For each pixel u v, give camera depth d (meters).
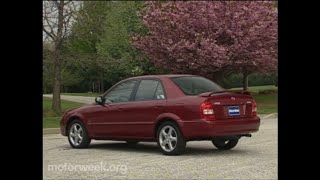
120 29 36.53
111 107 11.61
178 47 27.58
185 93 10.54
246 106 10.63
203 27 28.30
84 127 12.12
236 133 10.30
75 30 22.98
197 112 10.02
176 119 10.29
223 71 30.41
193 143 13.03
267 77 51.72
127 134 11.27
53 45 24.16
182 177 8.00
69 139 12.40
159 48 28.98
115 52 35.75
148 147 12.30
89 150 11.77
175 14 28.52
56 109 23.05
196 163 9.39
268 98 38.97
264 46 29.22
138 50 33.00
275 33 28.64
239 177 7.93
